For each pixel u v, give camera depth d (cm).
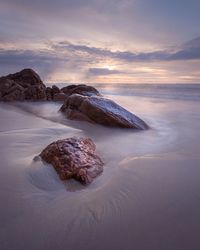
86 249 271
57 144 494
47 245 275
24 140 714
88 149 509
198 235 298
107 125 1015
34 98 2227
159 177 473
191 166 540
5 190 388
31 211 337
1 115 1295
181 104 2002
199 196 398
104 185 425
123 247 276
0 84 2228
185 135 909
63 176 419
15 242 278
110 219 326
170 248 276
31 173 440
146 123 1081
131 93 3428
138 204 367
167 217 335
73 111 1147
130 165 540
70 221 318
